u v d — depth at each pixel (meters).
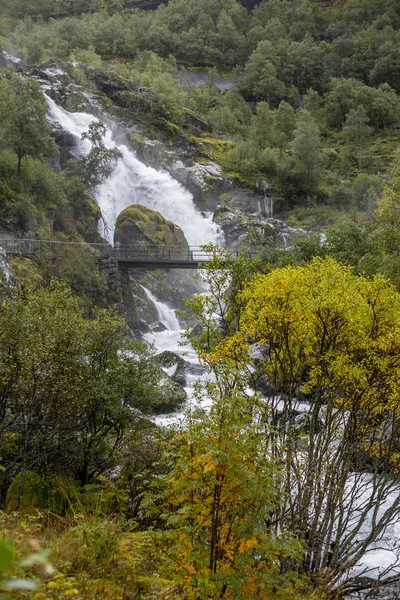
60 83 96.69
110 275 47.84
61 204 58.03
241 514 5.55
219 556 5.69
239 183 99.62
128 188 80.06
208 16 182.00
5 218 50.22
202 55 173.50
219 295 10.38
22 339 12.75
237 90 153.50
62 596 4.63
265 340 9.13
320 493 8.09
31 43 127.06
